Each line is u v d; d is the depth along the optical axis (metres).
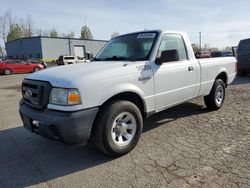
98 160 3.83
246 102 7.07
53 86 3.45
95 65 4.12
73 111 3.32
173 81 4.68
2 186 3.21
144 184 3.12
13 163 3.83
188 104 6.91
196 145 4.19
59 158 3.96
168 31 4.81
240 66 13.20
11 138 4.88
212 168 3.42
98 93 3.51
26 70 26.34
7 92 11.50
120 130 3.85
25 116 3.77
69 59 36.53
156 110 4.47
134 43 4.74
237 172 3.29
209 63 5.71
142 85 4.10
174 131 4.89
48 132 3.38
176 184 3.08
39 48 50.47
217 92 6.15
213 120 5.49
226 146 4.10
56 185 3.21
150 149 4.10
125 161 3.74
